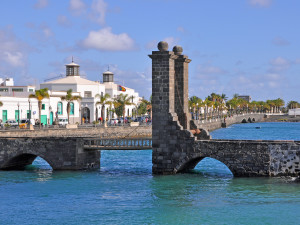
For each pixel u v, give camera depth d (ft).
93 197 148.15
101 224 121.80
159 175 178.19
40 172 192.85
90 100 445.78
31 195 151.43
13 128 304.09
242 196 145.89
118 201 143.13
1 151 200.23
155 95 177.06
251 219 124.36
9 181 173.58
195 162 191.52
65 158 193.77
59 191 156.66
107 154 270.46
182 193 151.43
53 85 474.90
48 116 398.83
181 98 186.39
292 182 159.63
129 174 187.73
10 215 129.80
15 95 428.56
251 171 164.66
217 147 169.37
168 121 176.24
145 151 288.10
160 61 175.94
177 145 175.73
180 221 123.65
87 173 190.39
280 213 128.67
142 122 456.45
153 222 122.93
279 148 161.17
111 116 497.87
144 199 145.07
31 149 196.95
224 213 129.59
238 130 651.66
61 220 125.29
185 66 186.91
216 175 181.06
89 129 338.95
